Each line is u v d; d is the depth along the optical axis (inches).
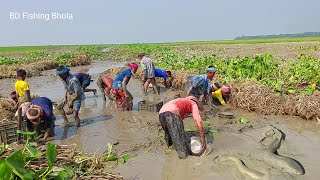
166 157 255.8
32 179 171.9
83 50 1774.1
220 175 221.6
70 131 326.3
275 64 495.5
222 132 308.3
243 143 276.5
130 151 268.7
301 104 346.3
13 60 1035.9
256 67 475.2
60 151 231.9
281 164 229.0
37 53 1464.1
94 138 303.1
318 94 360.5
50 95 526.3
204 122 338.3
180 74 545.6
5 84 677.3
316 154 253.1
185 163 243.0
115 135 309.6
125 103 401.7
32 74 807.7
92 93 528.7
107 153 259.1
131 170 234.2
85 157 229.9
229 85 424.5
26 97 359.3
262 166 230.1
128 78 402.3
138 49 1636.3
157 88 507.2
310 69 436.8
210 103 378.9
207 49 1513.3
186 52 1228.5
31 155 205.6
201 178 219.6
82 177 201.9
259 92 382.6
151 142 287.3
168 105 258.4
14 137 278.7
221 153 256.5
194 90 358.0
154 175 226.4
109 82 453.7
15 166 168.6
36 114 274.7
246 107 384.8
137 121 351.6
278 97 369.7
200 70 563.8
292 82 423.5
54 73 872.9
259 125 327.6
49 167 184.1
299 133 302.5
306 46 1371.8
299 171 220.5
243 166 225.6
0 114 346.3
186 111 262.4
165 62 753.0
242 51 1223.5
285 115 358.9
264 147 264.2
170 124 251.1
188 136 293.1
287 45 1582.2
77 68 1042.7
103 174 211.8
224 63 559.5
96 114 390.9
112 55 1557.6
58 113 398.6
